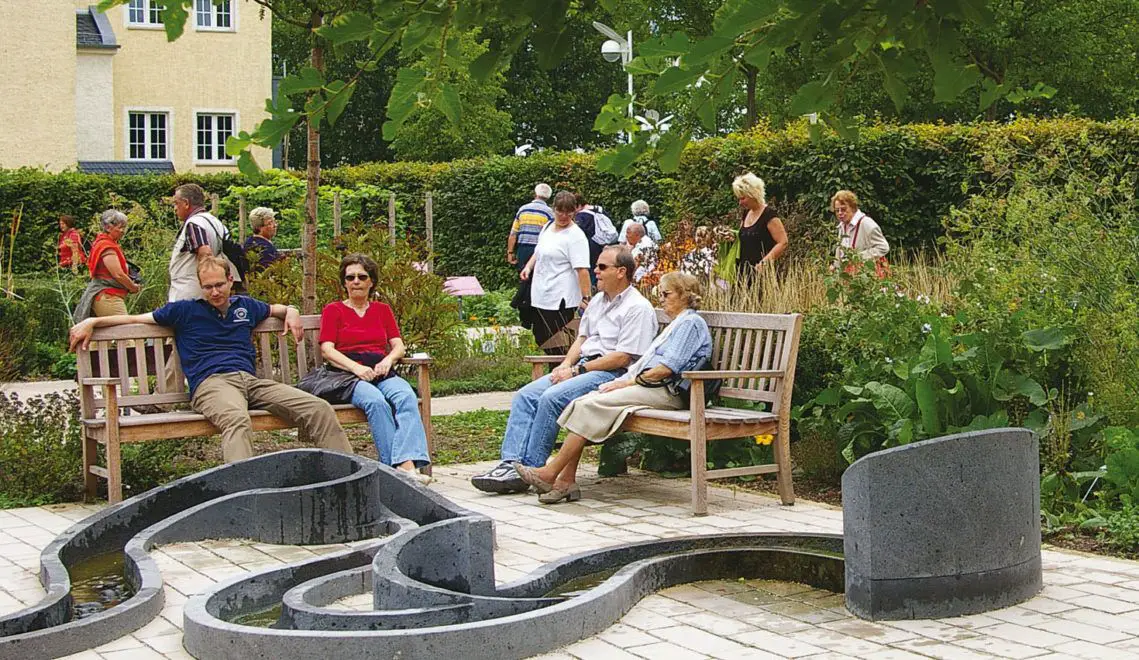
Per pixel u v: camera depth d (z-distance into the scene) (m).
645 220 14.55
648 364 7.16
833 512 6.66
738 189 10.46
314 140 9.30
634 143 3.12
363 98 47.19
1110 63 29.27
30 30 28.81
